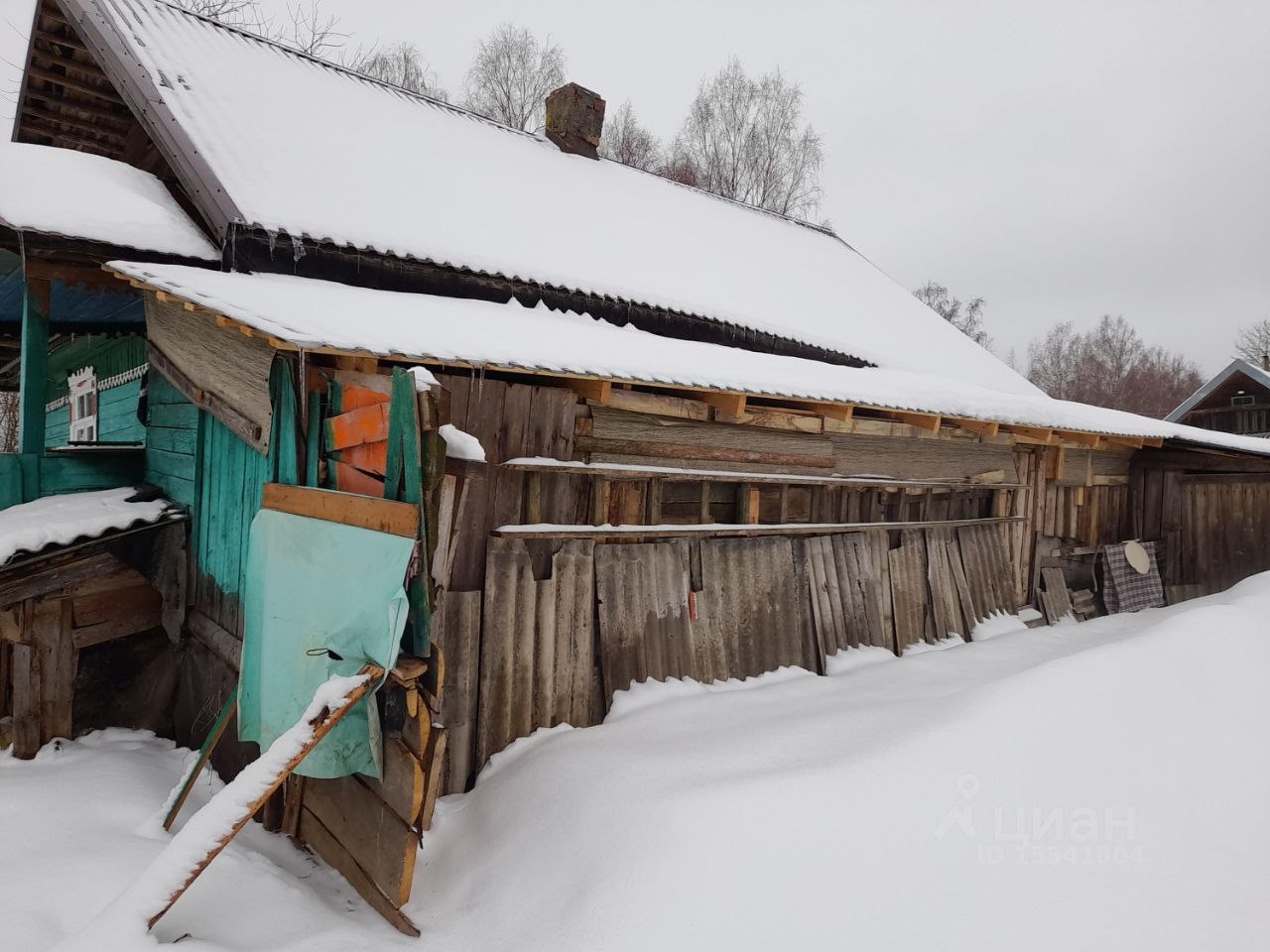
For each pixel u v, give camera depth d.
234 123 5.77
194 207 5.61
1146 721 3.54
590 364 3.68
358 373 3.09
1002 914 2.39
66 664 4.29
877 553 5.92
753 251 9.83
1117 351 49.62
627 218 8.44
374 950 2.45
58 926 2.46
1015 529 7.36
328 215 5.22
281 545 2.96
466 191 6.88
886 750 3.13
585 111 9.86
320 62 8.07
